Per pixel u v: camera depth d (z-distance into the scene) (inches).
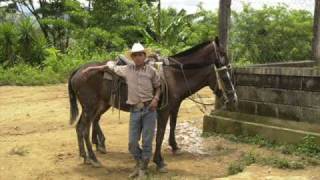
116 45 1106.1
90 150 330.3
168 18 1282.0
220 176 309.9
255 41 1252.5
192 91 340.2
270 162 325.7
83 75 323.9
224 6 446.6
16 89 751.7
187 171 321.1
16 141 400.2
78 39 1119.0
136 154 302.0
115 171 320.8
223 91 349.7
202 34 1327.5
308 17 1326.3
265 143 373.1
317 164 320.8
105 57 1008.9
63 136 422.6
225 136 405.1
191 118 517.3
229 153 362.9
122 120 506.6
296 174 301.1
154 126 298.2
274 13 1267.2
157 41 1247.5
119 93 317.1
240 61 1104.8
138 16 1201.4
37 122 487.8
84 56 1022.4
